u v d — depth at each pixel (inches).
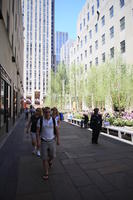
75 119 801.6
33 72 4724.4
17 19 1109.1
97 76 863.1
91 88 911.0
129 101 711.1
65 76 1589.6
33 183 168.4
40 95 4699.8
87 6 1626.5
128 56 945.5
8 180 175.0
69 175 189.6
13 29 827.4
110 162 236.8
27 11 4751.5
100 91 762.2
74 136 452.4
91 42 1513.3
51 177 183.3
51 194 147.6
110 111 847.7
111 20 1155.3
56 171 201.5
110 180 177.0
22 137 418.3
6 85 596.4
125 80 680.4
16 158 250.7
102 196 144.9
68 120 939.3
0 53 445.4
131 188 159.5
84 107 1360.7
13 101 861.2
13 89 863.1
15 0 932.6
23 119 989.8
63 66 1608.0
